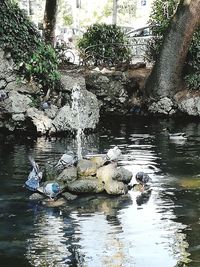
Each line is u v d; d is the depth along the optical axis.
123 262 6.55
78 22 39.47
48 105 14.77
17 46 15.51
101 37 20.14
